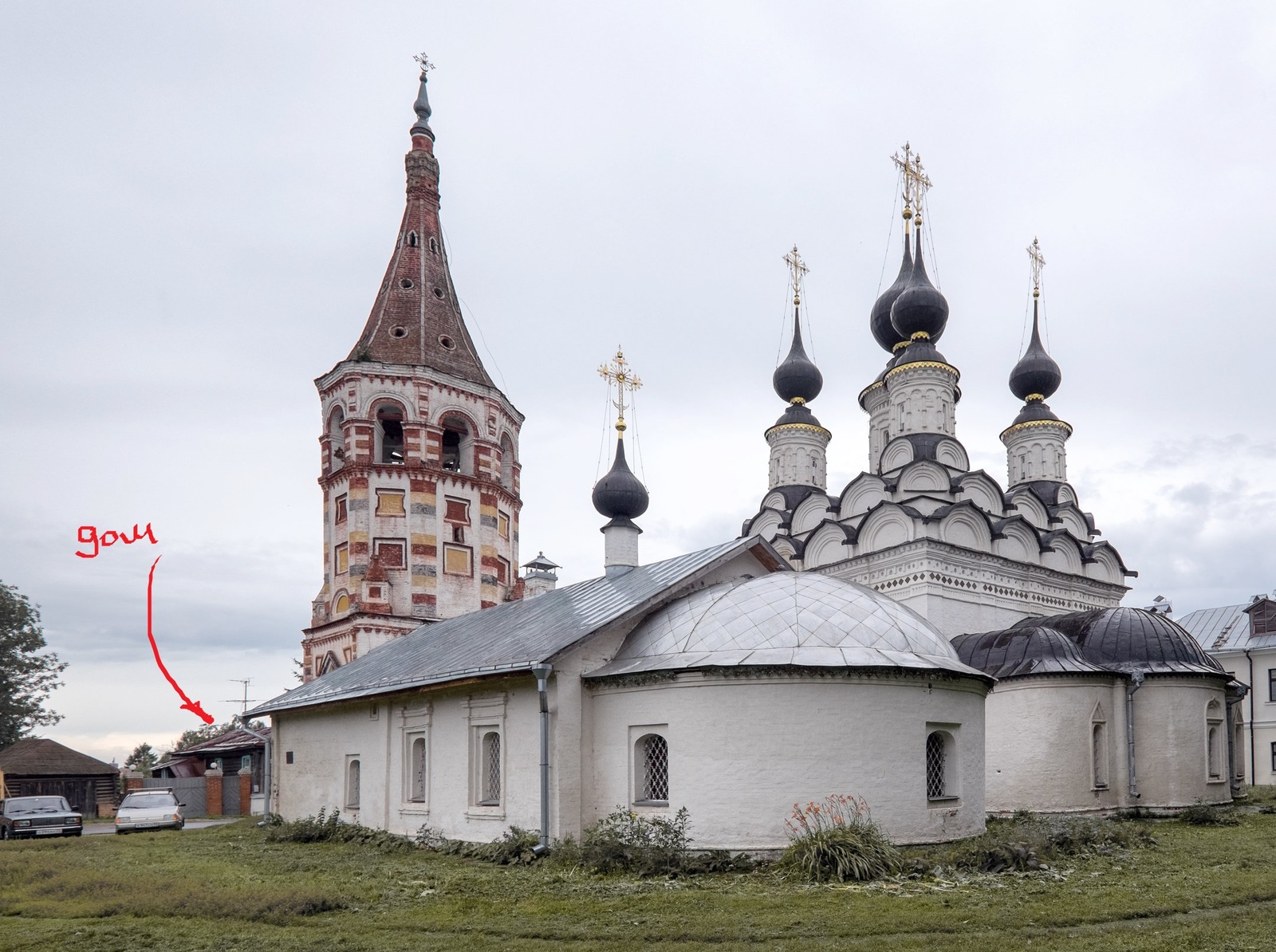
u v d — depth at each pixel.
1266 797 30.23
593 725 18.20
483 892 14.12
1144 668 25.19
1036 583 33.38
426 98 46.56
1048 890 13.32
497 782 19.77
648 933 11.13
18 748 44.12
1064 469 39.88
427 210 44.25
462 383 40.06
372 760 23.67
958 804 17.78
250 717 28.09
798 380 42.97
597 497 27.50
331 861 18.62
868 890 13.45
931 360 35.97
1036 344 41.41
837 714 16.62
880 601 18.92
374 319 41.38
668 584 19.56
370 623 35.97
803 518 38.94
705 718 16.75
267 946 10.88
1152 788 24.50
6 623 45.56
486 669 18.80
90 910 12.95
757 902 12.67
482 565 39.09
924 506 33.28
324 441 39.78
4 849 22.61
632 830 16.31
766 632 17.42
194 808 38.94
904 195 40.38
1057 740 23.77
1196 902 12.54
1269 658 44.94
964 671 18.03
